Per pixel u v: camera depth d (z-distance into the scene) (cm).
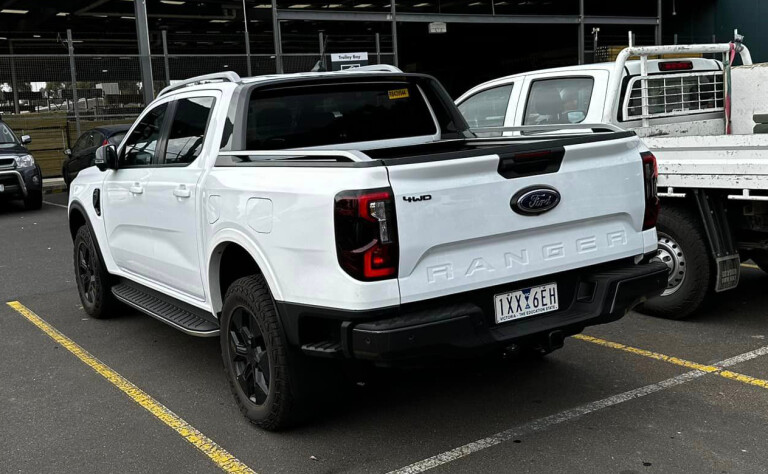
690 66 691
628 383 455
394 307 331
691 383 450
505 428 398
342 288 331
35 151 1844
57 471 374
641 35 2975
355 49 2320
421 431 399
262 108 445
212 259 428
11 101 1794
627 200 396
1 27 2333
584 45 2833
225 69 1939
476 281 349
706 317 586
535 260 367
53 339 608
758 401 419
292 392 380
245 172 397
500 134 575
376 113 487
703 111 702
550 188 367
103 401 467
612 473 344
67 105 1850
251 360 407
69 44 1794
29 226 1266
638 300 393
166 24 2241
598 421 401
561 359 505
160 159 508
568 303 385
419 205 332
